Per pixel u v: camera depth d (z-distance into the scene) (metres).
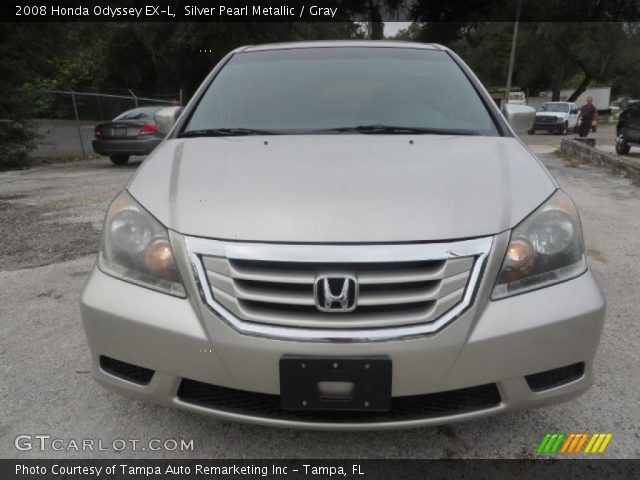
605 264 4.04
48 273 3.85
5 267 3.98
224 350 1.63
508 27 35.97
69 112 15.34
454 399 1.70
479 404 1.71
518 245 1.69
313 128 2.55
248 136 2.46
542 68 37.78
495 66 37.53
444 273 1.61
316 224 1.64
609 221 5.49
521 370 1.66
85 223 5.30
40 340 2.82
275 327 1.61
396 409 1.68
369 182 1.83
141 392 1.78
